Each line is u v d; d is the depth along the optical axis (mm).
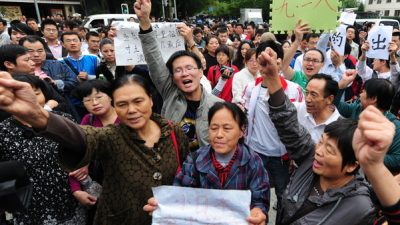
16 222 1931
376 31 4441
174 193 1472
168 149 1717
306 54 3602
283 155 2764
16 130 1857
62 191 1972
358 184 1416
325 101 2451
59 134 1184
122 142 1598
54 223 1962
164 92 2416
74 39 4617
